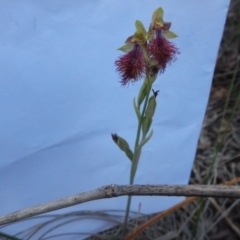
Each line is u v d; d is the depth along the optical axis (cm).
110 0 17
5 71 17
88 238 26
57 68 18
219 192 13
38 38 17
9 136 19
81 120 20
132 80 19
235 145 35
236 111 37
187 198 24
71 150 21
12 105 18
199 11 19
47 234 24
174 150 24
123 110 21
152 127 22
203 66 21
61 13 17
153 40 18
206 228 29
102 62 19
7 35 16
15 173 21
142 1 18
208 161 34
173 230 28
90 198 15
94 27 18
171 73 21
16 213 15
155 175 24
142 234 27
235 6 46
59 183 22
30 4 16
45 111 19
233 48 43
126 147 20
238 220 30
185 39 20
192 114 23
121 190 14
